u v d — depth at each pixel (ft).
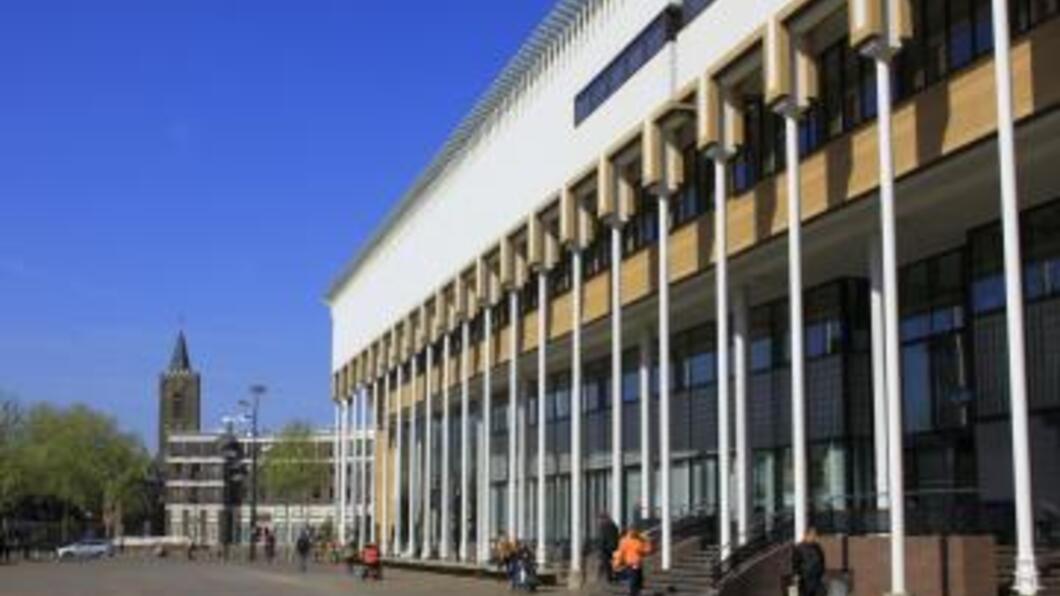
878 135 99.50
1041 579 82.58
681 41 130.93
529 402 214.69
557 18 163.53
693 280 135.64
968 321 110.32
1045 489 99.71
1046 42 85.56
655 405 165.48
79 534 531.50
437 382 231.71
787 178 111.65
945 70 96.12
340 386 321.52
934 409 115.24
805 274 127.24
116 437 488.02
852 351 126.93
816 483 128.88
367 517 315.99
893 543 90.07
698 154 134.72
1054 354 99.71
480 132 198.49
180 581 189.78
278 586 171.42
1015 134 87.97
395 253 259.19
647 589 120.47
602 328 163.32
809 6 105.50
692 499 155.84
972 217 106.32
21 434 437.99
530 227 172.96
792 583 96.37
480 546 210.79
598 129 150.82
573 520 159.43
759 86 120.16
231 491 446.60
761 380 140.56
